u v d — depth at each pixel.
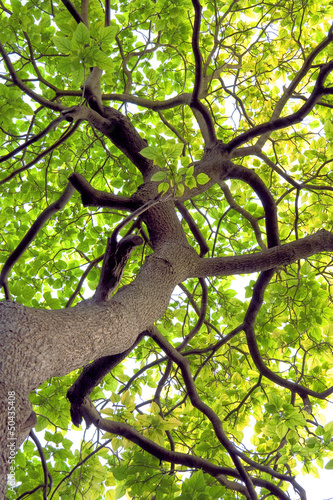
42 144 5.35
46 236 5.60
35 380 1.67
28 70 5.04
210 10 5.11
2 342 1.64
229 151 3.95
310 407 3.94
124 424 3.06
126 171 5.57
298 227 5.41
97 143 5.36
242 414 4.53
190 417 4.75
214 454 3.81
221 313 5.11
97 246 5.44
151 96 5.75
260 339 4.70
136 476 3.09
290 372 4.96
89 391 3.13
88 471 3.58
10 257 3.90
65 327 1.94
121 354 3.03
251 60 5.69
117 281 2.31
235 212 5.50
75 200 5.70
